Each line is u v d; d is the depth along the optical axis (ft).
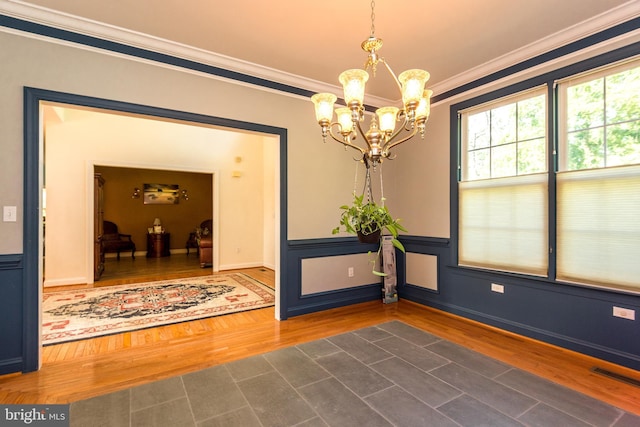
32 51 7.46
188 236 30.12
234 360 7.97
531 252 9.27
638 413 5.78
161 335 9.72
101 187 19.01
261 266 22.38
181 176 29.84
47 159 15.96
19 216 7.36
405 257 13.53
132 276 18.65
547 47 8.70
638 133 7.34
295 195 11.46
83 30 7.88
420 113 5.65
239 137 21.57
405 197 13.44
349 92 5.30
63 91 7.74
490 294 10.39
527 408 5.90
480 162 10.75
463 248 11.19
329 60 9.82
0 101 7.18
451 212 11.54
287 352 8.38
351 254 12.90
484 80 10.44
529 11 7.34
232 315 11.66
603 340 7.85
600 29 7.75
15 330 7.36
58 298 13.78
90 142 16.97
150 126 18.67
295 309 11.51
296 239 11.49
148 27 8.04
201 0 6.95
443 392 6.43
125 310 12.15
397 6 7.11
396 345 8.77
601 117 7.95
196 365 7.75
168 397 6.31
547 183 8.87
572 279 8.37
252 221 22.12
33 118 7.47
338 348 8.59
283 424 5.45
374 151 6.05
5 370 7.25
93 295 14.29
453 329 10.14
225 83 9.96
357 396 6.29
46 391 6.61
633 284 7.35
